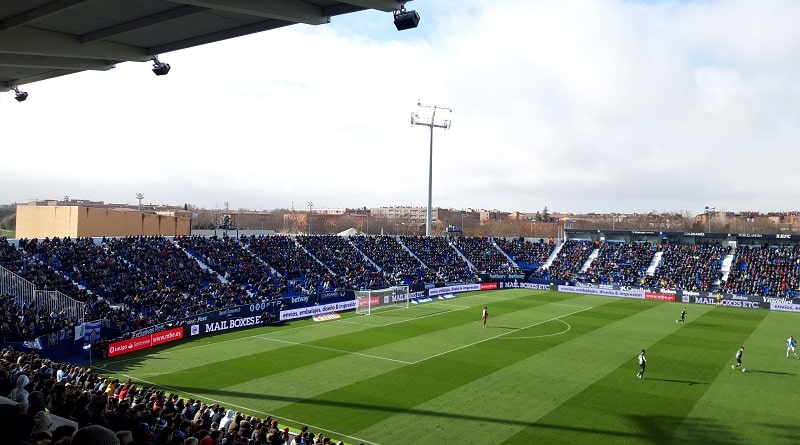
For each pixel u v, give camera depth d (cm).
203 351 3988
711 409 2817
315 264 7131
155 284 5059
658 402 2920
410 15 1647
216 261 6178
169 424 1703
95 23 1936
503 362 3734
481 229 18725
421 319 5488
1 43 1892
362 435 2444
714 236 8806
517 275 8644
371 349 4091
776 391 3139
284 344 4250
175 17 1842
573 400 2941
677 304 6950
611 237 9669
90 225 6750
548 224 18975
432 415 2698
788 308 6531
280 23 1872
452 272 8350
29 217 6981
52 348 3534
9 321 3497
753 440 2428
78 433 608
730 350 4200
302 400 2902
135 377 3272
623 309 6384
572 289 8069
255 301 5412
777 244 8412
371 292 6116
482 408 2803
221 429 1886
